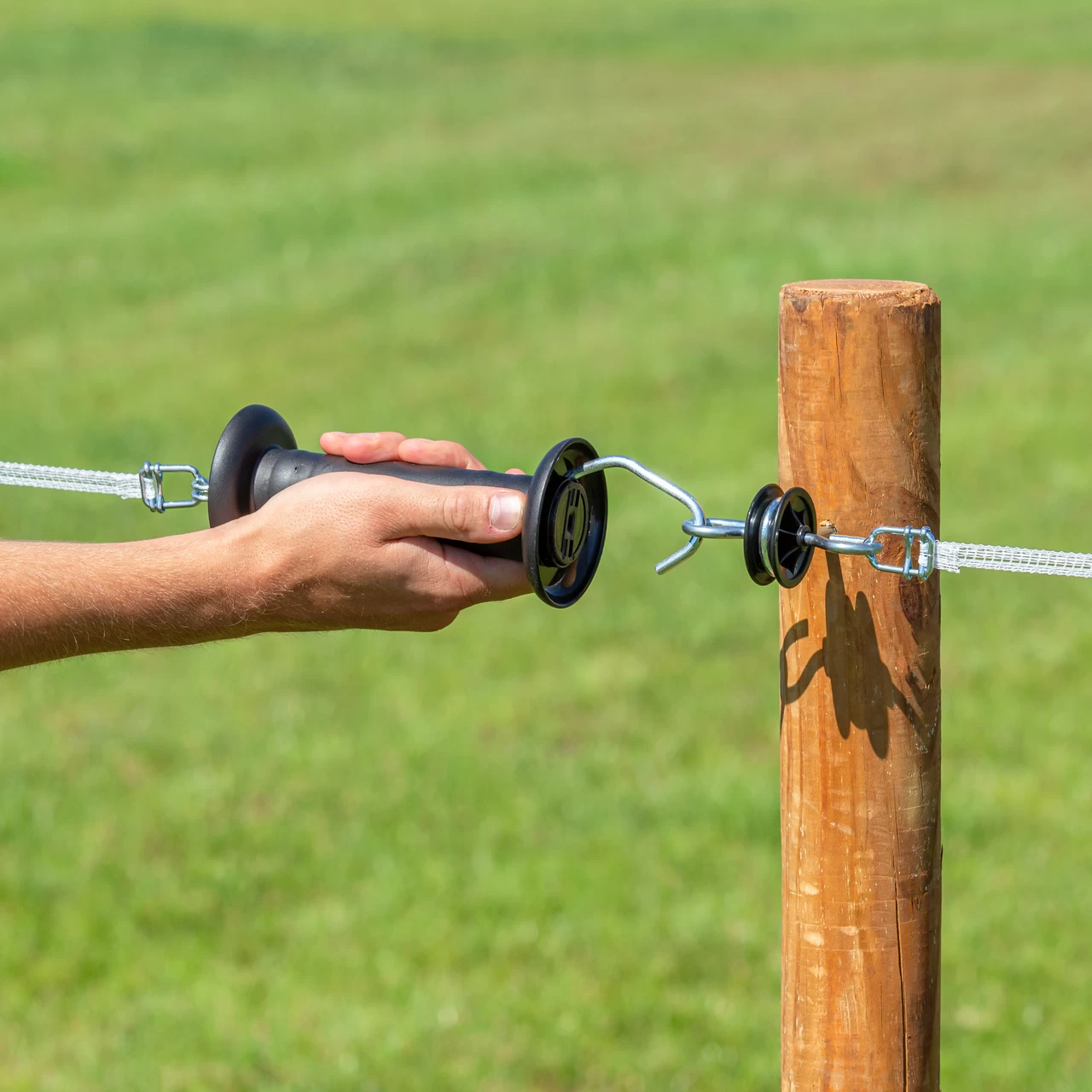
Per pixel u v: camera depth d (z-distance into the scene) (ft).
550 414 41.24
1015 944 18.99
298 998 18.52
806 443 7.07
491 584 6.63
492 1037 17.75
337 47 111.24
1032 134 76.64
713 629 27.99
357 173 71.20
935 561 6.82
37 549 6.63
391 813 22.21
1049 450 36.35
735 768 23.18
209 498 7.05
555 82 99.55
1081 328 46.47
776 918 19.65
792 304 7.03
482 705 25.44
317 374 45.55
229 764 23.72
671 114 86.94
